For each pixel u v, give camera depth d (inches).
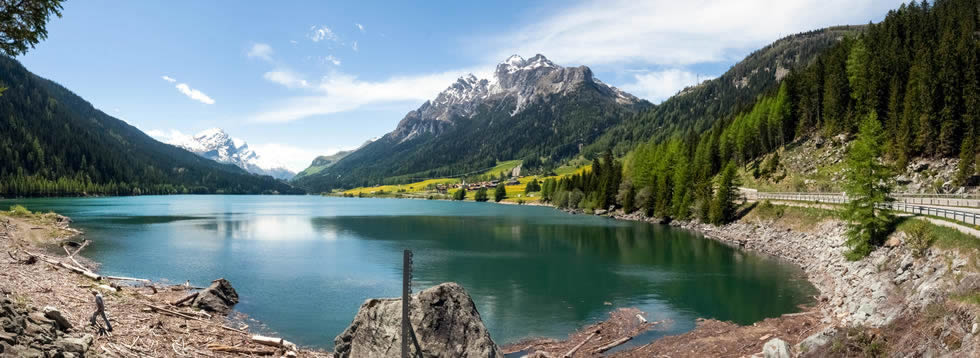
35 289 996.6
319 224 4461.1
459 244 3029.0
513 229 3993.6
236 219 4886.8
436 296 796.6
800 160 4232.3
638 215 5039.4
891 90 3769.7
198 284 1737.2
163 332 940.0
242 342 1007.6
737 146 5152.6
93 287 1211.9
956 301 799.7
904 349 775.1
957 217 1578.5
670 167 4859.7
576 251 2719.0
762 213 3218.5
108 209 5748.0
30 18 665.6
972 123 2942.9
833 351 858.1
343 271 2076.8
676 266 2231.8
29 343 598.9
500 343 1205.1
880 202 1788.9
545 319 1400.1
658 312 1460.4
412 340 760.3
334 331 1261.1
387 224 4498.0
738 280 1900.8
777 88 6254.9
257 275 1956.2
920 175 3078.2
